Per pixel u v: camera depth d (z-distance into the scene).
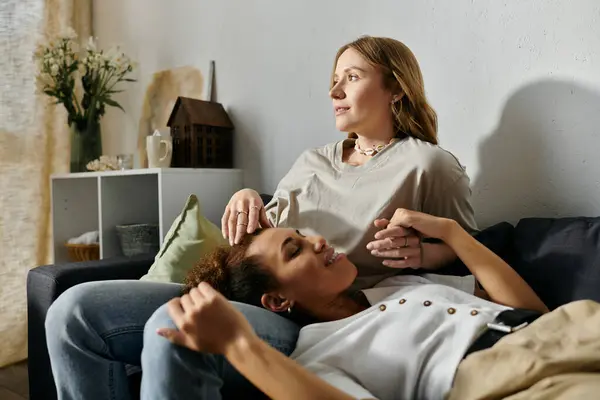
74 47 2.33
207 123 2.01
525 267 1.17
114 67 2.32
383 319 0.94
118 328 0.97
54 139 2.53
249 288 1.01
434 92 1.58
